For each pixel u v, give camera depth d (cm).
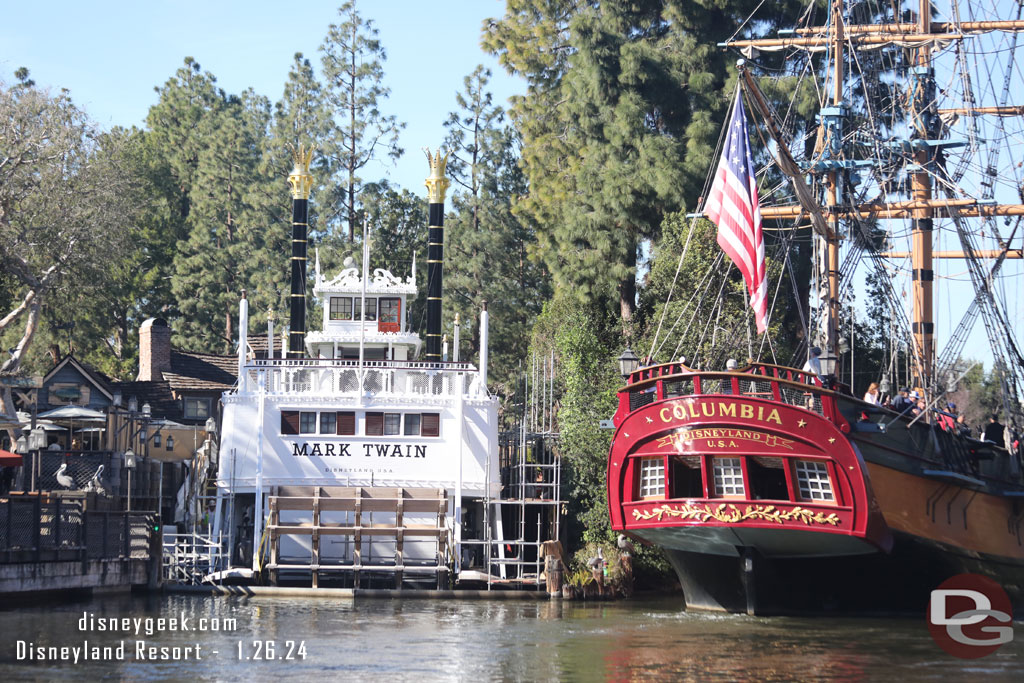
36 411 5812
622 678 2770
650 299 6462
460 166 8944
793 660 3011
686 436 3562
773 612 3850
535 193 7181
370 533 4512
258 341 8425
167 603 4078
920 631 3531
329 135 9088
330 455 4825
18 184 6650
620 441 3725
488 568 4641
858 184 5262
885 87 6016
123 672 2791
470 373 4934
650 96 6488
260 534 4681
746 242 3784
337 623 3659
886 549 3588
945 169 5209
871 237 4788
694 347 5616
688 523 3606
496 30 7525
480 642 3303
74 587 4025
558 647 3219
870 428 3544
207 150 10669
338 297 5591
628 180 6269
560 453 5475
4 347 8294
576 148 6912
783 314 6253
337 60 9100
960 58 5131
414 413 4872
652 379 3631
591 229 6425
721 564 3800
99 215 7088
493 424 4912
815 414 3469
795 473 3516
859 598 3825
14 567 3731
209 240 9975
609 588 4650
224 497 4856
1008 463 4375
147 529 4506
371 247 8769
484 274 8506
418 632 3491
